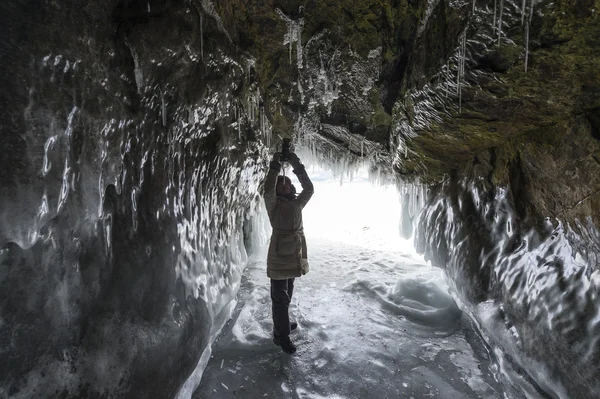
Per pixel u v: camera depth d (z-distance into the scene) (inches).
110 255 58.2
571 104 69.2
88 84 51.5
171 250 79.5
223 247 127.5
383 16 95.8
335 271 169.2
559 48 56.5
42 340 43.5
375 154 166.9
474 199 117.4
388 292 140.5
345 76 118.6
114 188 60.6
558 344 71.9
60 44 45.6
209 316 97.0
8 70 39.1
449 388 86.0
